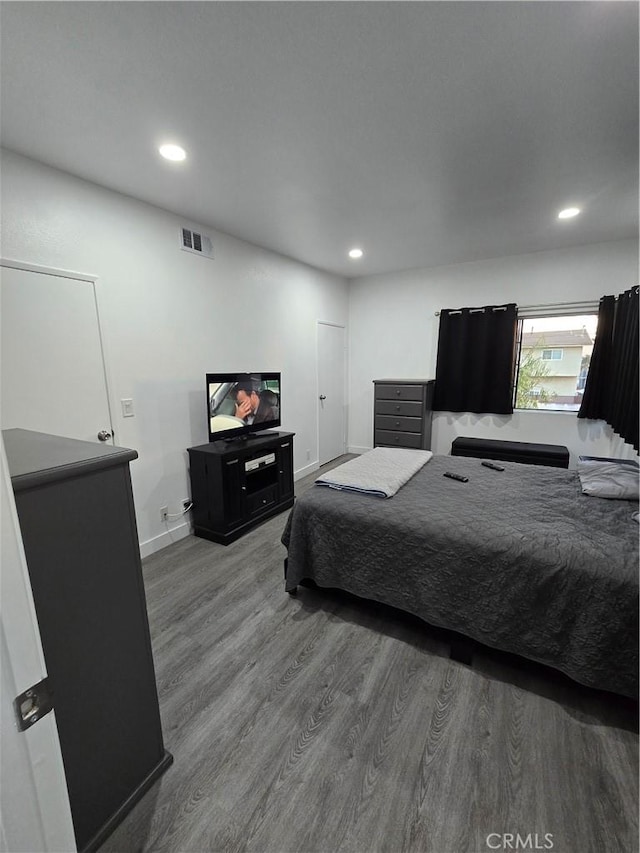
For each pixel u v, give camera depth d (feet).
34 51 4.21
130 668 3.84
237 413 10.48
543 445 13.43
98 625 3.54
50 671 3.20
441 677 5.45
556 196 8.41
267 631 6.47
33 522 3.00
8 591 1.77
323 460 16.60
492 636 5.37
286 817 3.76
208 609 7.08
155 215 8.73
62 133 5.84
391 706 4.98
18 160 6.40
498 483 7.87
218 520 9.61
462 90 5.03
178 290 9.42
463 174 7.35
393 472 8.16
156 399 9.09
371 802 3.87
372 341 17.02
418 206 8.89
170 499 9.64
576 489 7.41
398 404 14.85
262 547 9.45
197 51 4.30
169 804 3.89
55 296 7.03
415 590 5.99
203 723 4.78
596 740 4.46
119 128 5.74
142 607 3.93
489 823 3.66
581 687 5.13
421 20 3.93
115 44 4.17
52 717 1.99
